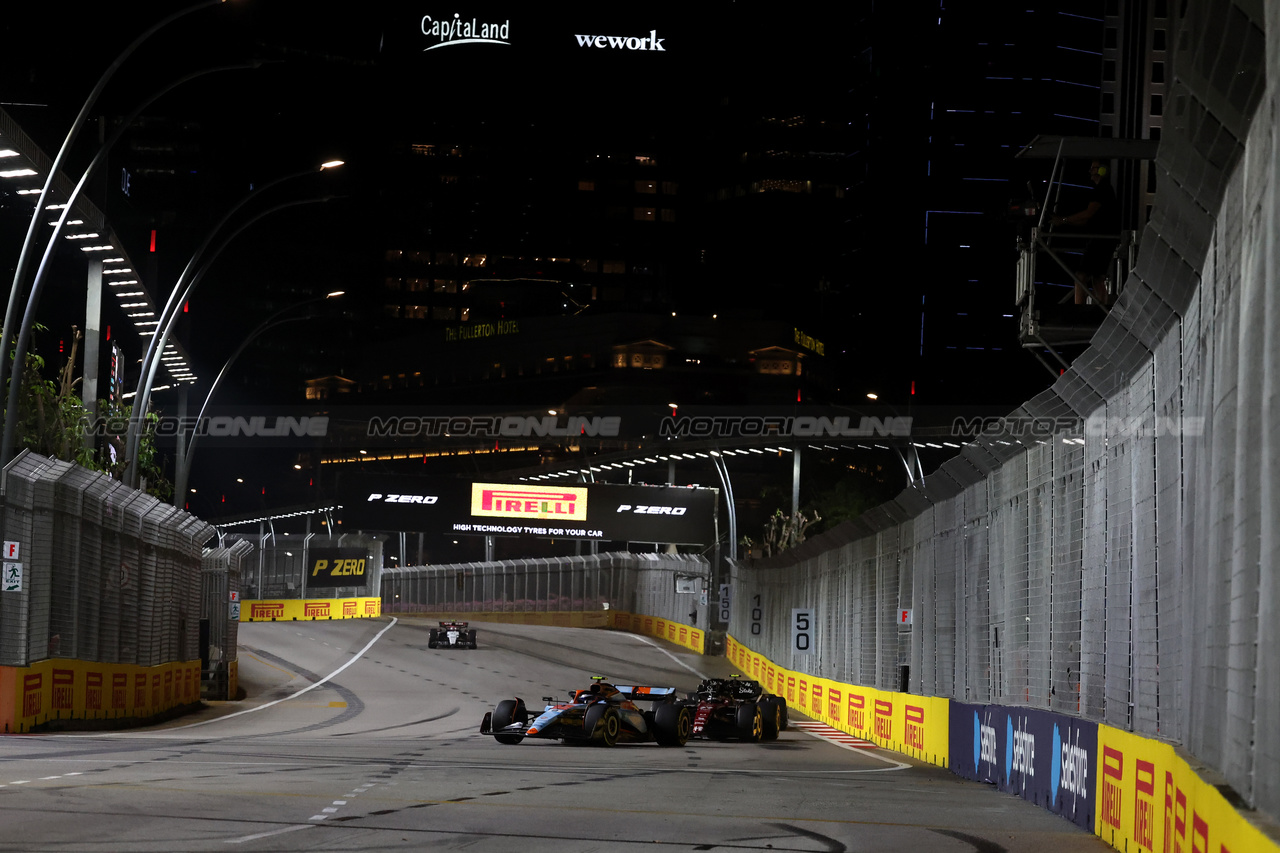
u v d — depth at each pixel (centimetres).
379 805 1093
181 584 3328
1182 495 923
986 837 1059
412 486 7738
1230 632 710
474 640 6550
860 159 17138
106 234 3056
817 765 2027
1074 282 2812
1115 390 1193
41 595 2216
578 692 2358
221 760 1587
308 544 9381
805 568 4078
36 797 1058
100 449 3266
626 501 7619
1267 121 604
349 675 5278
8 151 2469
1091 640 1261
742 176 18725
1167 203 840
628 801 1219
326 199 3291
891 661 2717
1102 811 1121
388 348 19238
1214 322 792
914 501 2416
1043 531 1512
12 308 2170
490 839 902
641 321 16075
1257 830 544
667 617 7594
